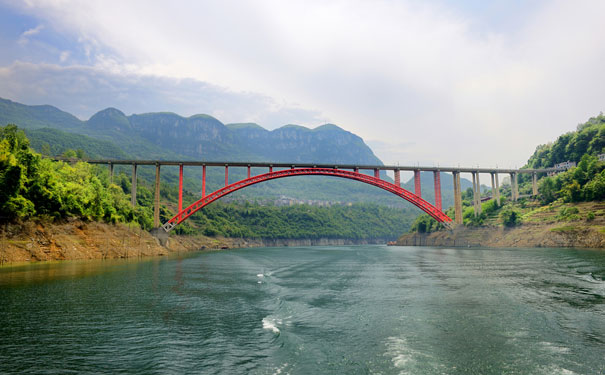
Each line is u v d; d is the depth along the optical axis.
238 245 153.75
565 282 33.41
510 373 12.85
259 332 18.16
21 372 13.35
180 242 107.38
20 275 38.03
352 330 18.25
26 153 57.62
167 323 20.03
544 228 95.06
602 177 93.94
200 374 12.95
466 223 116.88
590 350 15.20
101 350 15.66
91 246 62.94
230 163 92.88
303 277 39.97
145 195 118.06
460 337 16.98
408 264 55.12
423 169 111.12
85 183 74.56
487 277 37.59
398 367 13.31
